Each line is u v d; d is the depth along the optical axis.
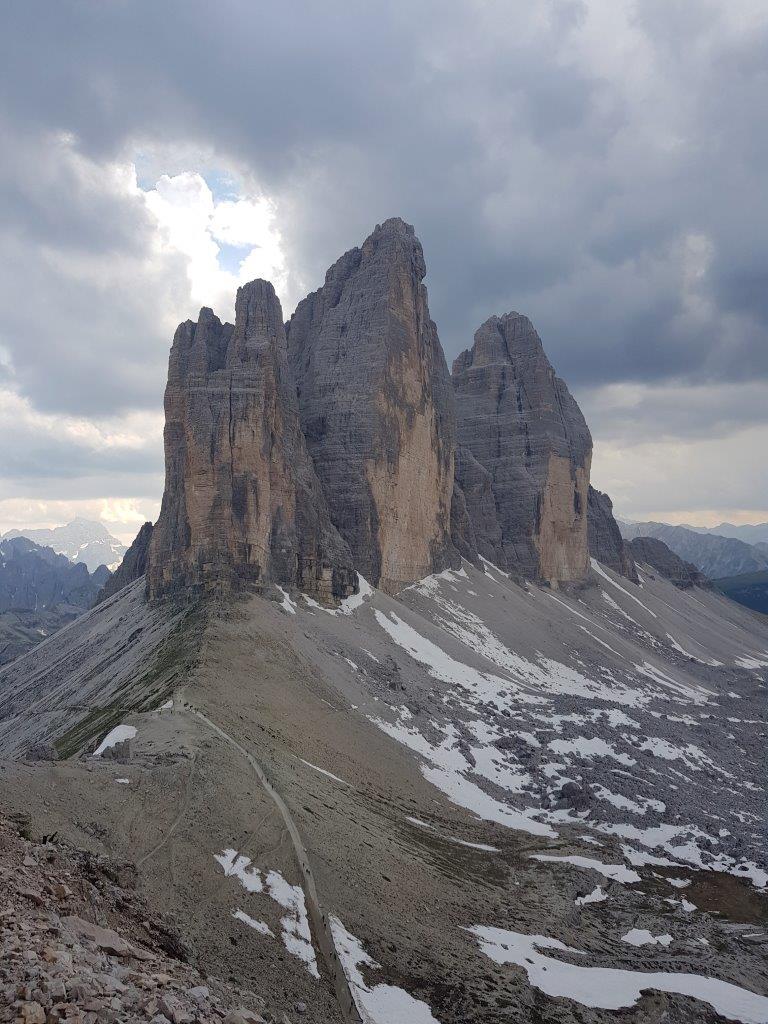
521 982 41.09
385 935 41.38
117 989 18.42
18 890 24.12
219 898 36.84
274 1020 24.55
